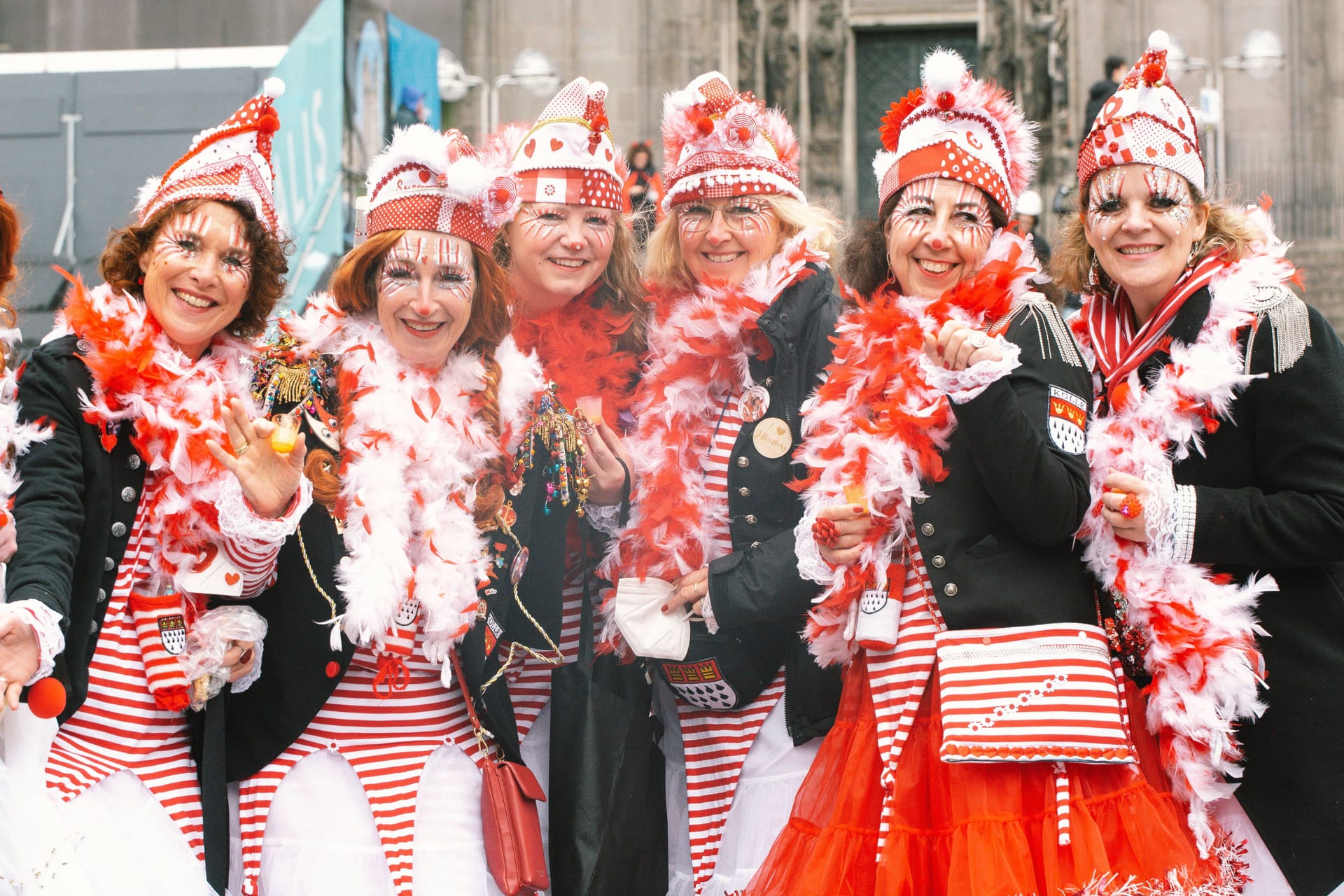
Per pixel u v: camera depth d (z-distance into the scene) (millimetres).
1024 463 3152
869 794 3416
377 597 3508
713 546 3992
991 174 3604
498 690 3811
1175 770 3244
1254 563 3225
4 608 3023
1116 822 3182
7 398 3361
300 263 9414
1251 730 3277
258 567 3473
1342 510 3152
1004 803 3203
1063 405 3291
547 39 15641
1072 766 3213
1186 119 3414
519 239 4199
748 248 4246
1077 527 3256
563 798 3980
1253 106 14922
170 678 3402
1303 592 3283
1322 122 14758
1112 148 3391
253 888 3561
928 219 3602
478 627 3746
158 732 3465
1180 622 3215
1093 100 12734
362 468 3627
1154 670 3283
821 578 3564
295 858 3551
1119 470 3307
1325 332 3277
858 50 18344
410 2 13031
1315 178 14656
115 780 3379
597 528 4129
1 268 3328
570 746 4020
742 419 4031
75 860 3148
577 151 4184
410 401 3691
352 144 9852
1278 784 3234
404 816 3633
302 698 3617
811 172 18219
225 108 10219
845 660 3645
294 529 3371
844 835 3391
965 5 17938
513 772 3746
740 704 3977
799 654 3883
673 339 4148
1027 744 3156
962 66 3635
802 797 3590
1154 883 3088
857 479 3477
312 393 3703
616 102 15617
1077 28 15953
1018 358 3344
